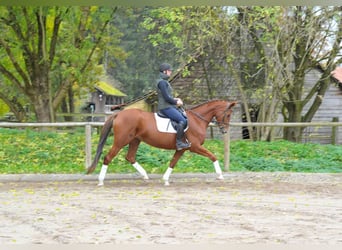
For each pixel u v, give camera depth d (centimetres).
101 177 1118
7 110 2375
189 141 1128
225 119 1154
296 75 1780
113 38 2086
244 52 1816
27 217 823
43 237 711
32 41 1877
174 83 2023
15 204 920
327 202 950
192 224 782
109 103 3931
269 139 1794
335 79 2188
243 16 1638
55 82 2312
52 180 1180
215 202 940
